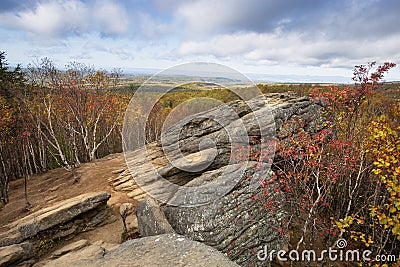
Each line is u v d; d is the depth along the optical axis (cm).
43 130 2558
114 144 2895
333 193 1031
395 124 988
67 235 824
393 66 847
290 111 1017
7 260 620
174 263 521
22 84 2455
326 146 941
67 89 1964
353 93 920
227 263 515
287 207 864
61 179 1648
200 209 711
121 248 609
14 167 2422
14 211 1240
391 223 588
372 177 956
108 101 2216
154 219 727
